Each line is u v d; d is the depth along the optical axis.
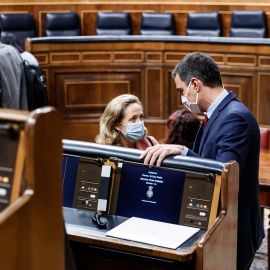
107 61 8.10
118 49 8.09
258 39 7.45
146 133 3.30
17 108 4.00
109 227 2.51
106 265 2.73
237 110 2.86
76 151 2.72
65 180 2.75
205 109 3.02
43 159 1.32
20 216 1.27
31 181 1.29
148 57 8.09
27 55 4.39
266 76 7.51
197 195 2.48
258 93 7.60
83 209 2.68
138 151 2.63
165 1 9.65
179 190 2.52
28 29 9.58
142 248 2.26
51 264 1.39
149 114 8.26
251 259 2.87
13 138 1.32
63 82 8.02
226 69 7.71
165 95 8.16
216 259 2.34
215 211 2.44
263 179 4.09
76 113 8.16
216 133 2.87
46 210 1.35
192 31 9.30
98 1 9.84
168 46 7.98
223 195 2.38
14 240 1.26
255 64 7.55
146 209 2.58
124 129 3.08
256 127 2.89
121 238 2.35
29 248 1.30
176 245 2.27
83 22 9.91
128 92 8.20
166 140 4.02
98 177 2.68
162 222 2.52
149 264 2.42
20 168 1.32
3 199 1.33
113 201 2.64
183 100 3.07
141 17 9.66
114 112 3.06
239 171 2.73
